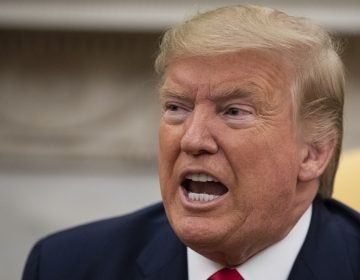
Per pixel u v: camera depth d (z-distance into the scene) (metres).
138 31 10.05
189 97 2.40
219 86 2.36
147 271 2.78
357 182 3.54
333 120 2.58
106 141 10.55
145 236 2.92
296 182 2.51
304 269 2.60
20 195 9.63
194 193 2.46
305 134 2.51
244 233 2.43
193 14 2.56
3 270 8.13
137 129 10.54
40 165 10.48
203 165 2.38
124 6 9.92
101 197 9.61
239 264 2.60
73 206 9.39
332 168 2.70
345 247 2.71
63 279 2.88
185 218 2.44
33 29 10.04
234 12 2.42
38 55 10.41
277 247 2.60
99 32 10.19
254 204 2.40
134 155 10.56
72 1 9.94
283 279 2.60
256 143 2.37
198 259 2.69
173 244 2.80
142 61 10.46
